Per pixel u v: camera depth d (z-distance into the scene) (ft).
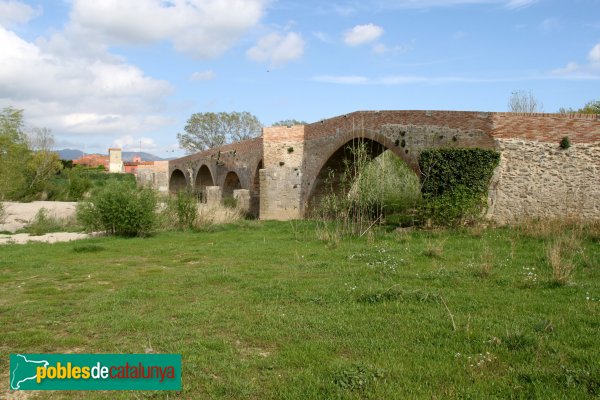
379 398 13.64
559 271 27.04
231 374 15.75
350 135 74.49
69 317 23.38
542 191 53.98
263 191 92.89
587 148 51.83
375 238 50.49
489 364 15.79
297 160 93.15
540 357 16.14
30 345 19.20
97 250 48.19
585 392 13.50
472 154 55.06
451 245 42.96
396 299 24.36
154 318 22.33
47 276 34.65
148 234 62.75
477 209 54.80
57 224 81.25
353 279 29.78
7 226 82.48
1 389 15.31
